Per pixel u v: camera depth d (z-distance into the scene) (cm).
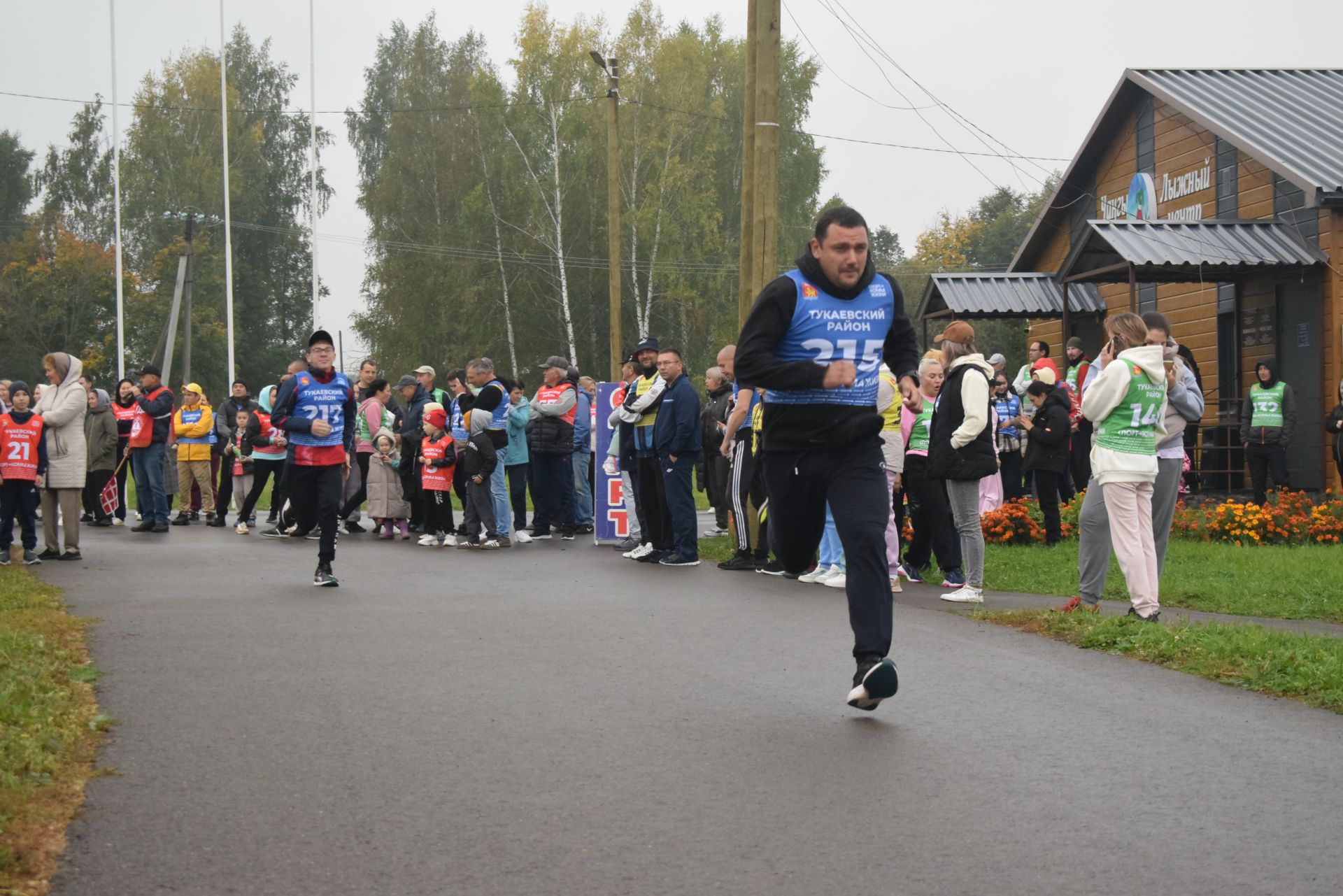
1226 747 531
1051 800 457
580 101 4853
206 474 1892
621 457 1365
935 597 1033
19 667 643
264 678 662
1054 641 781
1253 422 1783
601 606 932
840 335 565
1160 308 2377
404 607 929
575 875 385
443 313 4916
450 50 5344
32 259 6231
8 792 441
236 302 5916
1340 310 1938
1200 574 1200
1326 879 383
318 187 6197
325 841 414
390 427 1678
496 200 4953
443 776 485
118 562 1288
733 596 997
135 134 5809
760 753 516
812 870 389
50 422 1310
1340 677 626
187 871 387
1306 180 1892
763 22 1373
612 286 2845
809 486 573
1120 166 2512
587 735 544
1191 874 387
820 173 5116
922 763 503
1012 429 1600
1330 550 1422
